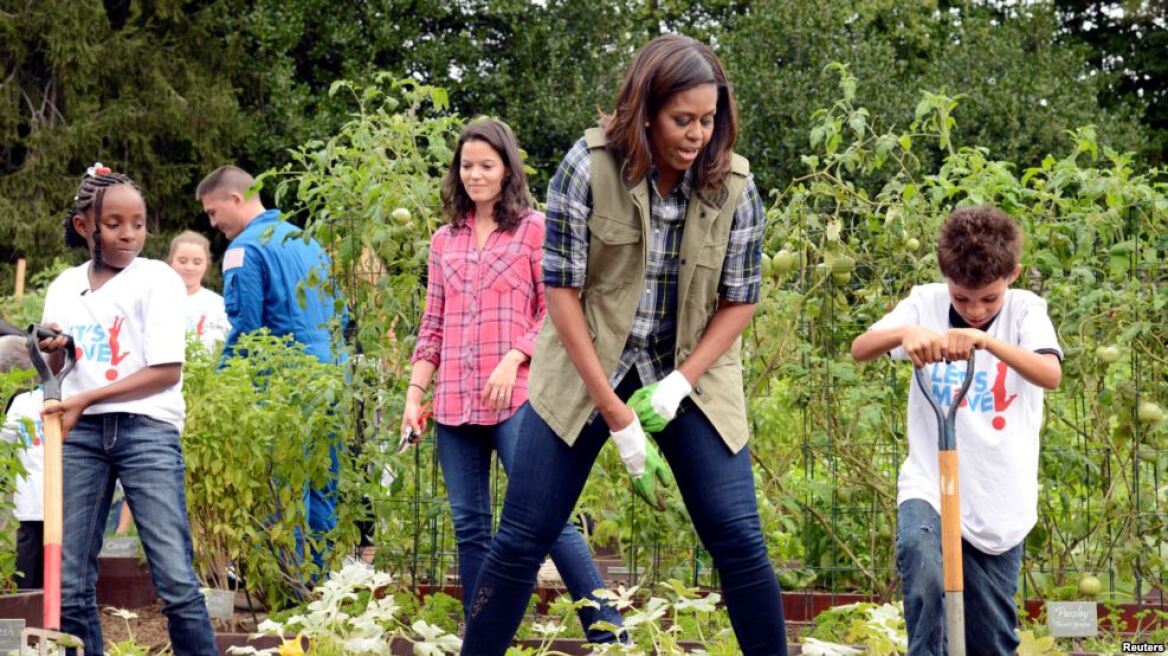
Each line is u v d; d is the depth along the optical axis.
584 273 3.62
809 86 21.03
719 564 3.74
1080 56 24.39
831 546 6.29
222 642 5.50
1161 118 27.16
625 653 4.34
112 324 4.34
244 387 5.93
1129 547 5.79
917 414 3.99
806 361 6.05
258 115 22.27
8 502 5.50
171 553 4.27
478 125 4.91
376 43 21.61
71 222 4.44
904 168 6.06
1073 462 5.79
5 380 5.34
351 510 6.08
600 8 21.83
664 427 3.67
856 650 4.60
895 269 5.95
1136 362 5.82
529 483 3.73
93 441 4.28
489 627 3.80
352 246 6.08
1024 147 21.75
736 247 3.67
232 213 6.84
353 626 5.05
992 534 3.88
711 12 24.75
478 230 4.99
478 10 21.91
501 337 4.80
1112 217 5.70
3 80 21.83
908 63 24.83
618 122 3.52
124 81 22.20
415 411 5.10
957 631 3.44
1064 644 5.66
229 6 23.02
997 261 3.73
